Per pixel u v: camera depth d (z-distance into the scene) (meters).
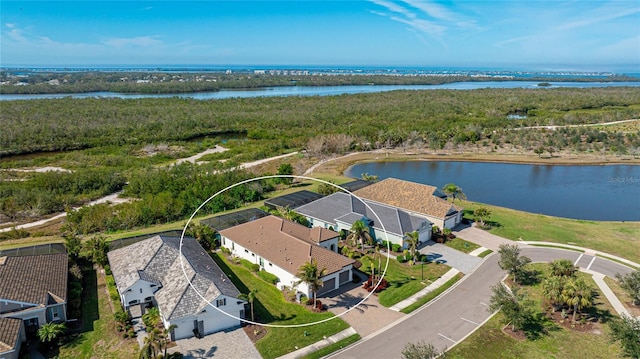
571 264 42.69
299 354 32.41
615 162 101.62
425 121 148.12
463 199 69.50
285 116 157.25
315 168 96.62
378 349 33.06
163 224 61.62
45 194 71.31
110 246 48.50
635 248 52.75
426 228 54.09
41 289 36.44
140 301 38.19
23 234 58.22
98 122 141.00
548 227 60.12
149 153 114.31
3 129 119.88
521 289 42.22
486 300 40.38
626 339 30.58
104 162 101.75
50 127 126.50
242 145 121.69
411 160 106.00
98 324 36.38
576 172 95.81
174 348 32.94
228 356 32.09
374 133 125.69
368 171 96.69
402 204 61.03
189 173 83.62
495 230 58.72
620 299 40.09
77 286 40.75
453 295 41.34
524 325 36.03
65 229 59.19
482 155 109.56
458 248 52.41
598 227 60.62
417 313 38.19
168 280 38.88
